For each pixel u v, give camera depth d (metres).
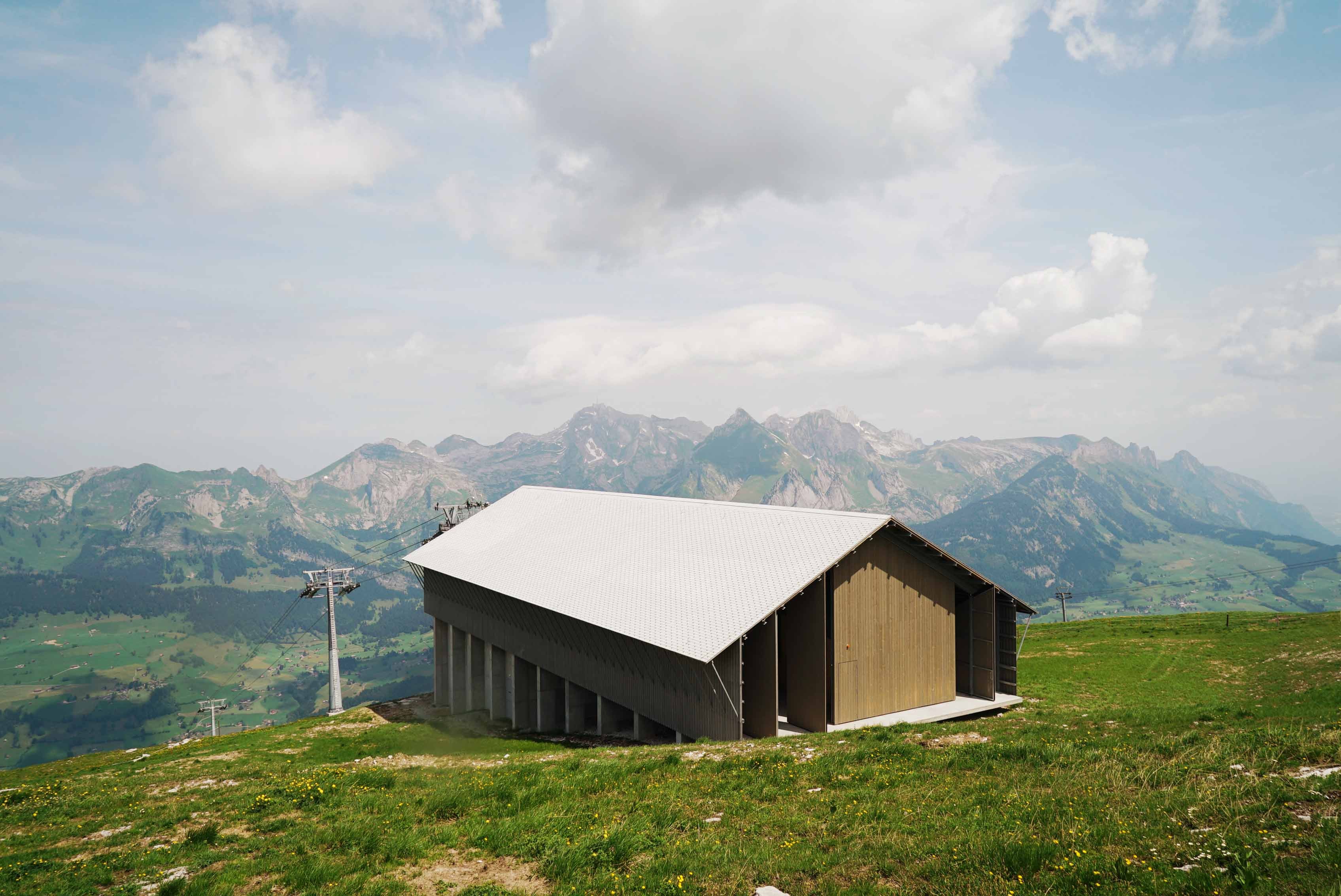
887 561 38.81
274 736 57.81
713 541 43.88
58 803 26.98
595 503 61.50
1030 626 91.38
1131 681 50.88
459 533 70.88
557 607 43.81
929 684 40.31
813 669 36.00
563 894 13.31
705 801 18.84
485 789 20.92
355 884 14.66
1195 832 12.25
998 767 19.20
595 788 20.98
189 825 20.91
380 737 53.44
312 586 81.38
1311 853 10.48
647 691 40.47
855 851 13.56
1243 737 18.95
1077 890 10.55
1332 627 63.84
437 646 70.56
